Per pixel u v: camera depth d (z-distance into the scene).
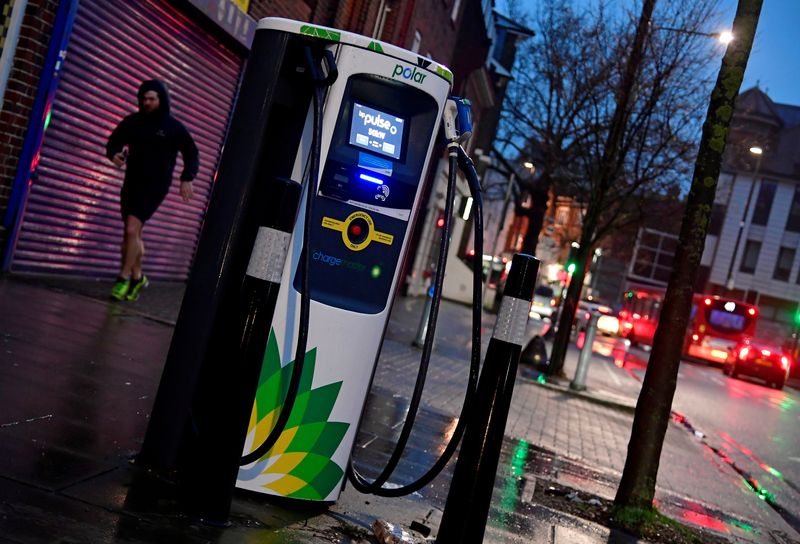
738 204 62.31
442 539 3.42
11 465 3.40
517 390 12.14
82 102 9.63
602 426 10.74
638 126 15.54
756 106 61.53
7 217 8.77
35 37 8.56
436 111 3.96
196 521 3.33
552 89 20.33
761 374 30.88
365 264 3.91
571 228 50.41
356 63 3.79
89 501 3.24
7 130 8.57
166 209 12.36
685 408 16.56
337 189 3.80
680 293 5.70
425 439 6.64
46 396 4.61
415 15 21.38
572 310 15.64
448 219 3.68
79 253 10.30
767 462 11.81
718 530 6.30
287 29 3.78
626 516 5.51
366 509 4.21
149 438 3.86
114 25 9.83
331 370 3.86
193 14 11.37
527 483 5.99
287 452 3.83
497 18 42.09
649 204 17.53
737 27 5.76
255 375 3.37
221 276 3.82
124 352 6.52
